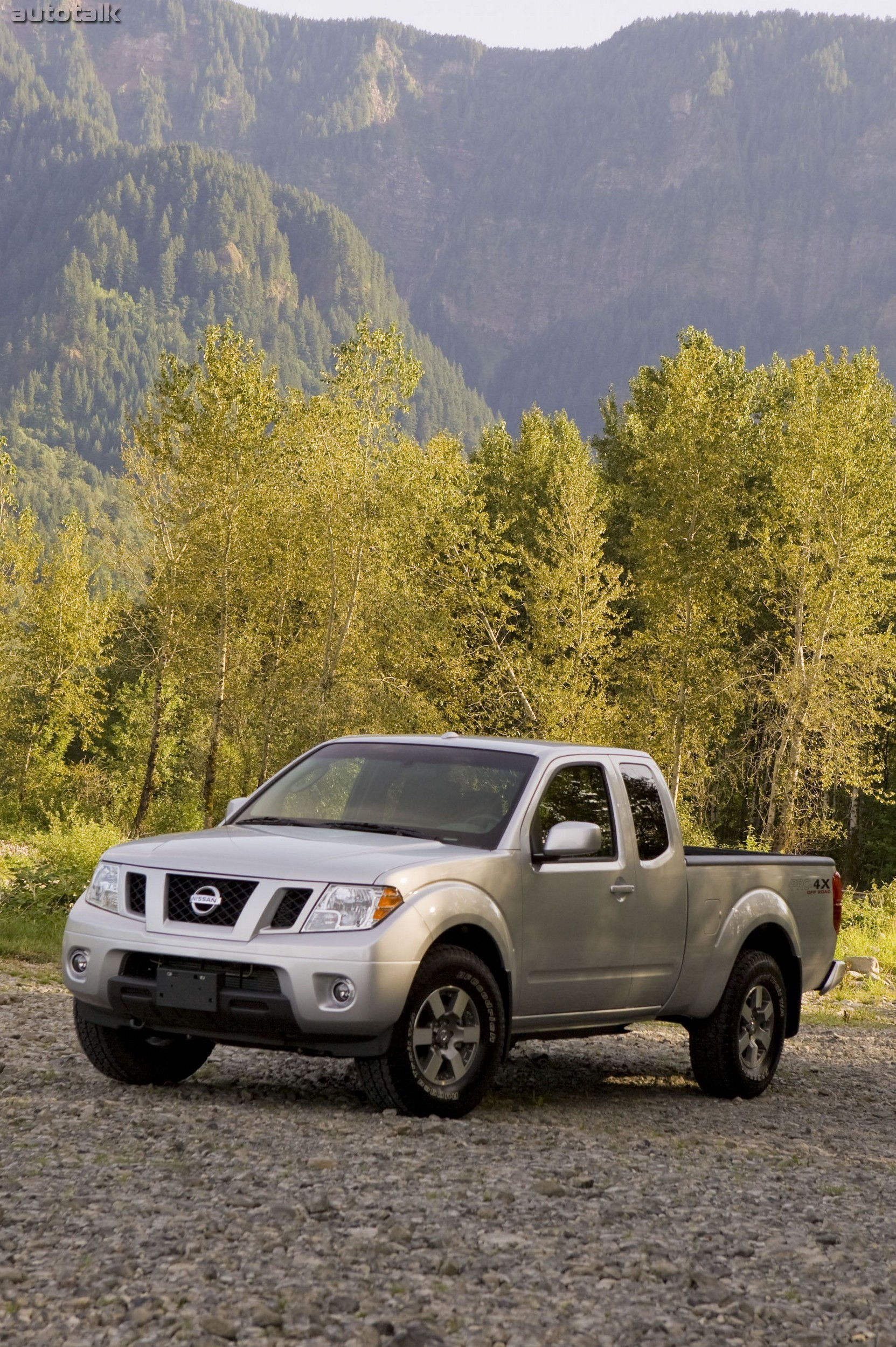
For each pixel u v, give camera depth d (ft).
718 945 39.70
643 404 261.85
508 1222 22.81
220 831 34.65
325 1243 20.92
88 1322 17.20
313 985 29.27
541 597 210.18
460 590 211.41
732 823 252.21
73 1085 33.12
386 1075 30.30
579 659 207.31
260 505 210.59
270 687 218.79
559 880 34.65
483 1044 31.86
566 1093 38.65
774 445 216.54
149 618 236.22
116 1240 20.31
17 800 294.66
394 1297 18.85
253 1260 19.89
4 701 315.37
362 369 221.87
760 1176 28.89
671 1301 19.77
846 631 205.36
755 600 220.84
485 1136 29.50
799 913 43.55
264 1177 24.52
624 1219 23.84
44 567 326.03
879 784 251.80
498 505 272.72
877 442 212.23
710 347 253.65
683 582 194.70
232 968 29.91
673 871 38.40
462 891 31.73
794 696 202.59
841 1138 35.35
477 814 34.73
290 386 220.43
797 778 205.67
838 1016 70.74
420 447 225.15
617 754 38.83
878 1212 26.58
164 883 31.14
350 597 215.31
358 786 36.27
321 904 29.91
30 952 68.64
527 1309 18.86
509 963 32.94
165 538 217.97
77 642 321.11
